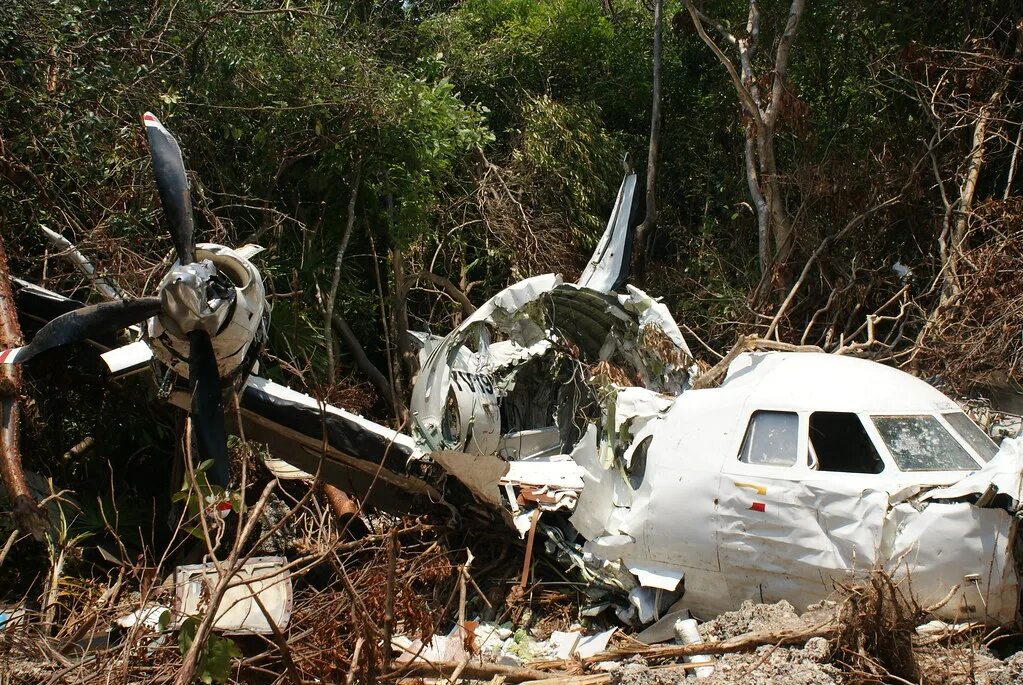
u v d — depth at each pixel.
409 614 5.09
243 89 11.23
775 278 12.91
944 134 12.98
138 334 8.49
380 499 8.51
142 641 5.05
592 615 7.41
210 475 6.57
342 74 11.53
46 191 9.45
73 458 9.60
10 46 9.35
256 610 5.58
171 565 8.46
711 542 6.64
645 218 15.85
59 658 5.25
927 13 13.86
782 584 6.38
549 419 10.62
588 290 9.53
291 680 4.54
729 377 7.78
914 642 5.53
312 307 12.22
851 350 11.07
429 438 8.88
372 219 13.22
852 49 14.92
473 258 15.36
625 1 18.00
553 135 15.30
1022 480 5.54
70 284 9.96
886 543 5.96
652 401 7.75
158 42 10.70
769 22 15.13
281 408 7.81
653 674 5.69
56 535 7.32
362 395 11.66
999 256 10.96
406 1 15.58
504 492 8.34
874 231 13.12
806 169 13.41
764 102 13.58
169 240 10.08
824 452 6.73
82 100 9.82
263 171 11.68
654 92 15.50
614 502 7.61
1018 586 5.68
